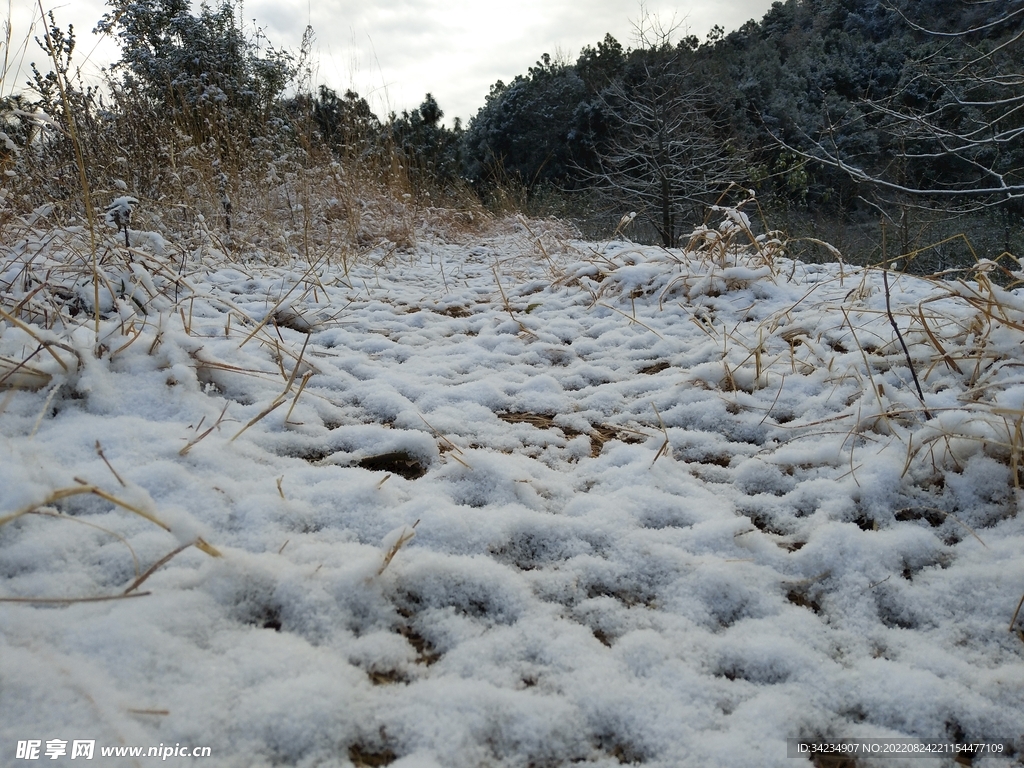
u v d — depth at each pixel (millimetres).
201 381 2152
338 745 968
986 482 1688
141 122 5008
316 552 1356
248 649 1093
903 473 1731
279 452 1846
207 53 6473
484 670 1145
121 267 2621
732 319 3246
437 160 11445
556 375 2654
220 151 5453
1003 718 1095
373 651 1151
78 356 1887
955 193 6797
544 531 1555
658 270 3744
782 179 14141
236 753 921
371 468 1844
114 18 4715
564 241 6078
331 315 3389
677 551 1483
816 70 17844
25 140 3693
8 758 829
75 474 1457
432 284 4594
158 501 1456
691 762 999
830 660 1214
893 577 1421
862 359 2379
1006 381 1874
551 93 18141
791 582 1423
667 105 14188
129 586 1177
